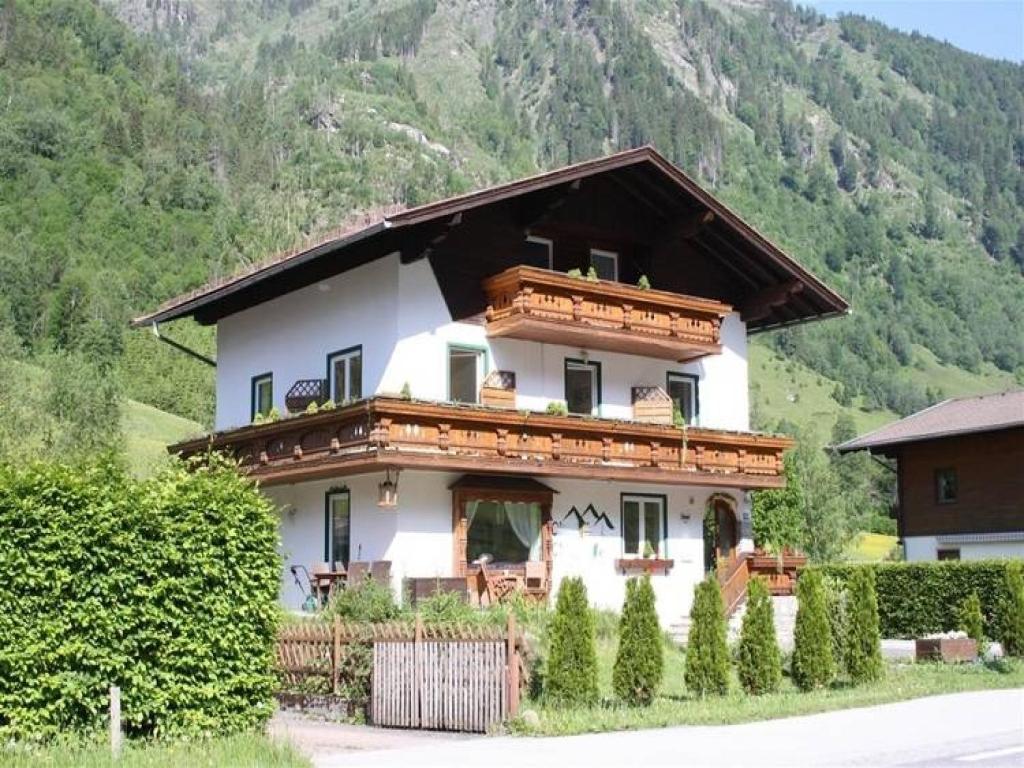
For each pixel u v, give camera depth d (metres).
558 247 30.92
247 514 15.82
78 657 14.05
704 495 32.59
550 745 15.94
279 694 21.22
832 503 52.44
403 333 27.53
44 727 13.87
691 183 31.14
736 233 32.34
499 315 28.53
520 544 28.78
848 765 13.96
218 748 14.15
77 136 184.75
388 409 25.25
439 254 28.44
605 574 30.11
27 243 151.00
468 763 14.39
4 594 13.77
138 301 151.50
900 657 29.05
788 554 35.22
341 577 26.89
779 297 33.88
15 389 46.00
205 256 173.38
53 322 134.12
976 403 46.34
